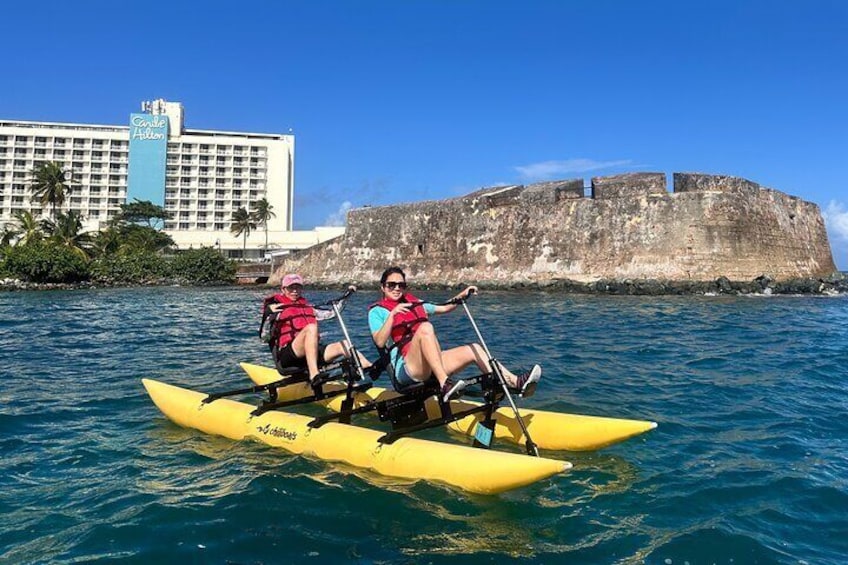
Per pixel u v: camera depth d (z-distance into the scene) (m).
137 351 12.88
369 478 5.18
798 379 9.23
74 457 5.82
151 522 4.34
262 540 4.09
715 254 29.22
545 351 12.23
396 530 4.25
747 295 27.78
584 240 32.66
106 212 115.56
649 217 30.80
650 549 3.95
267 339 7.36
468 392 6.09
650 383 8.98
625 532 4.20
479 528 4.28
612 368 10.25
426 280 38.44
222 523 4.32
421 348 5.71
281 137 130.25
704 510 4.52
